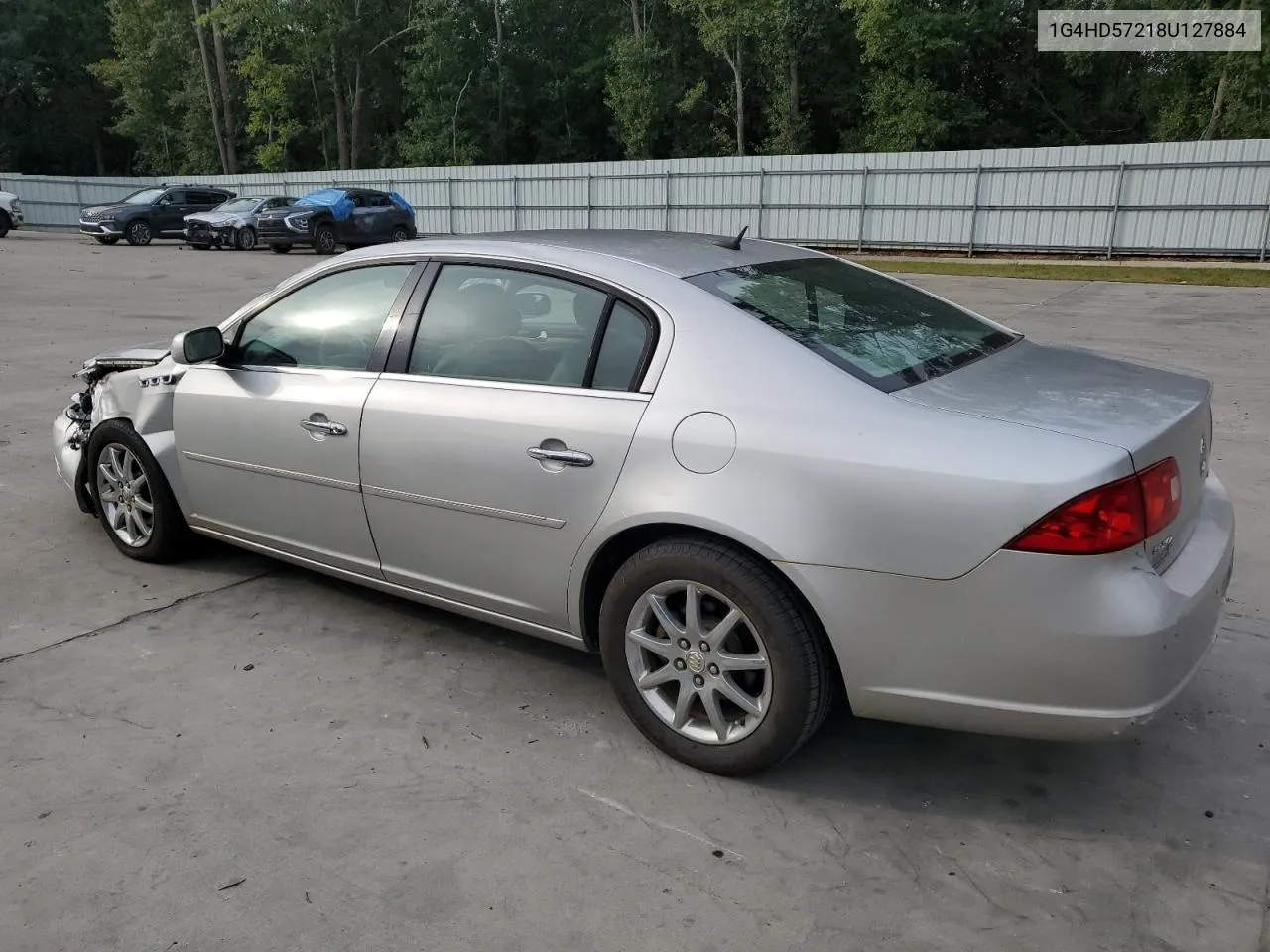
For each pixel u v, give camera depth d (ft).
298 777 9.46
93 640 12.30
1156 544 8.20
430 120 144.25
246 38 159.02
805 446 8.52
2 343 34.42
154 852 8.35
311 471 12.01
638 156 138.10
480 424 10.37
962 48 112.16
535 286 10.50
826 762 9.89
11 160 174.29
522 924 7.57
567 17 153.07
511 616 10.84
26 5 166.30
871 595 8.29
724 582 8.93
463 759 9.84
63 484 18.45
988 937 7.48
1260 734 10.36
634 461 9.32
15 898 7.77
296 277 12.67
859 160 84.28
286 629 12.71
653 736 9.89
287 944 7.34
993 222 80.69
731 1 121.19
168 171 176.04
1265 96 100.89
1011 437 8.04
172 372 13.74
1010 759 9.95
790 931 7.52
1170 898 7.91
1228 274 64.54
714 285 10.03
